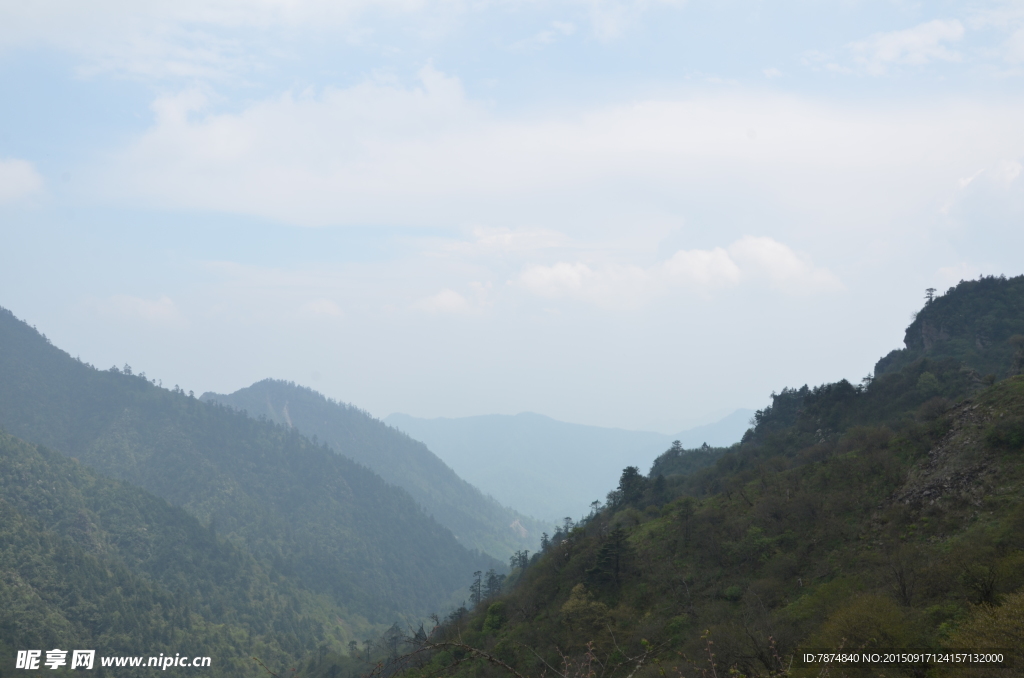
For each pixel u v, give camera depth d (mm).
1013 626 21328
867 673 25844
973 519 44625
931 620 30312
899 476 56812
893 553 43875
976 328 115812
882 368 142250
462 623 79312
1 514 186625
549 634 57781
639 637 51000
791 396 136000
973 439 51688
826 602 40375
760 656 29969
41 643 153375
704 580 58438
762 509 64188
